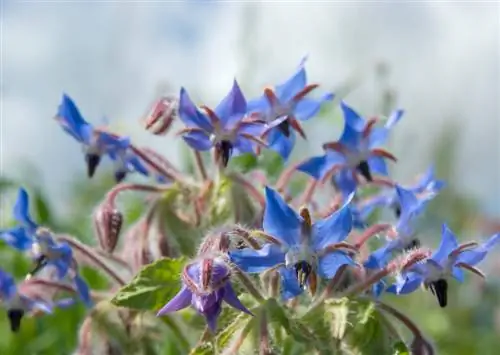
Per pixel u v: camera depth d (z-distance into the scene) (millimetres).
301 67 372
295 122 368
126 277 387
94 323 365
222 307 353
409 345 363
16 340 456
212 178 376
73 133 375
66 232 479
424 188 384
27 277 366
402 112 377
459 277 344
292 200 392
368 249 372
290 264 325
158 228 369
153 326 370
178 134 354
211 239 334
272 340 337
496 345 610
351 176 375
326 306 341
